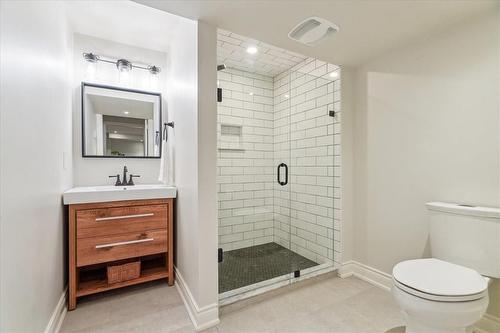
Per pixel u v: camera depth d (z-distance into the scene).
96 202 1.72
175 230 2.10
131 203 1.85
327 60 2.04
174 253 2.12
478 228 1.30
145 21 2.01
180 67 1.92
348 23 1.51
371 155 2.05
